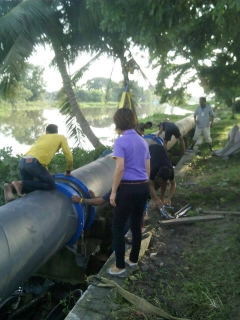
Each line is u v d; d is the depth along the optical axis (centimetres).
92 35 1165
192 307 334
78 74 1337
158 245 457
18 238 343
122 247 368
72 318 315
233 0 532
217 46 955
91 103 6178
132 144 348
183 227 510
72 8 1098
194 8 688
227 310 327
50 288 491
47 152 447
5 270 321
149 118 2580
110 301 338
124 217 357
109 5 648
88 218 484
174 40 828
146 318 316
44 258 389
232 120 2281
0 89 1096
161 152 536
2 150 820
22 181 438
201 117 1038
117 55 1266
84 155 1044
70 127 1334
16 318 444
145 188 354
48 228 384
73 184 468
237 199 618
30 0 1028
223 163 895
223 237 471
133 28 676
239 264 402
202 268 399
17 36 1043
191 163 904
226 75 1641
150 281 377
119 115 357
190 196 631
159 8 636
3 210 366
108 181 568
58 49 1180
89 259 521
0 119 3681
